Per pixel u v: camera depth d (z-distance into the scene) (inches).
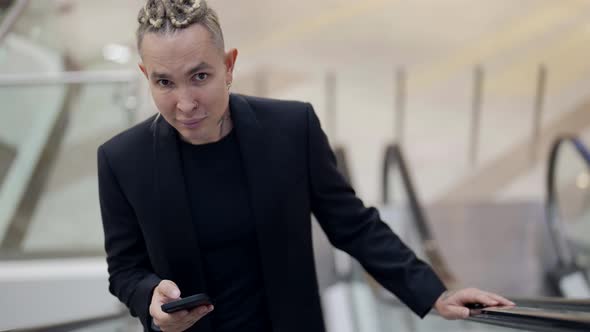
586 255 191.8
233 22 250.8
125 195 50.7
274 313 53.4
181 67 40.1
